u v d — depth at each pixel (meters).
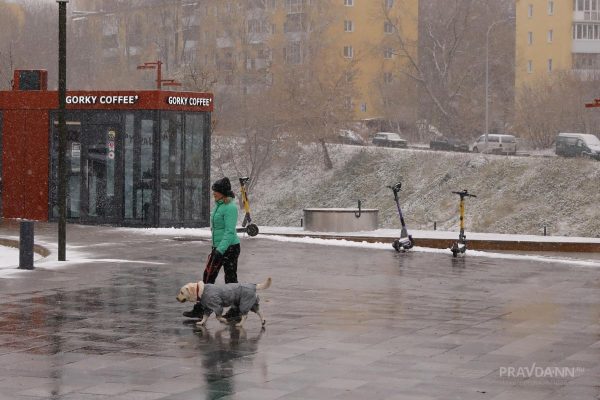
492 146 90.81
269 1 107.69
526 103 98.62
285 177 95.31
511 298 17.11
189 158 32.91
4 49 117.00
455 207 78.50
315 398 9.62
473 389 10.00
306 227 30.56
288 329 13.62
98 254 23.86
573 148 81.19
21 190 34.31
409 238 25.39
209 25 112.00
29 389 9.96
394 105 107.19
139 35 121.94
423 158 86.75
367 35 118.06
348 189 89.19
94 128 32.69
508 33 115.94
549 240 29.03
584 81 99.12
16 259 25.12
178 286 18.03
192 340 12.73
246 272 20.64
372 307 15.83
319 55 99.00
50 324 13.88
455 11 108.69
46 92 33.66
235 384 10.22
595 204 71.00
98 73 119.19
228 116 97.88
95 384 10.20
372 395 9.73
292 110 92.81
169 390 9.94
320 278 19.73
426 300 16.72
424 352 11.99
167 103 31.98
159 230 29.94
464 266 22.20
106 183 32.59
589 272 21.31
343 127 95.19
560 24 115.50
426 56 116.62
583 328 13.88
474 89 108.81
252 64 105.44
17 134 34.28
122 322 14.09
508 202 75.06
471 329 13.74
